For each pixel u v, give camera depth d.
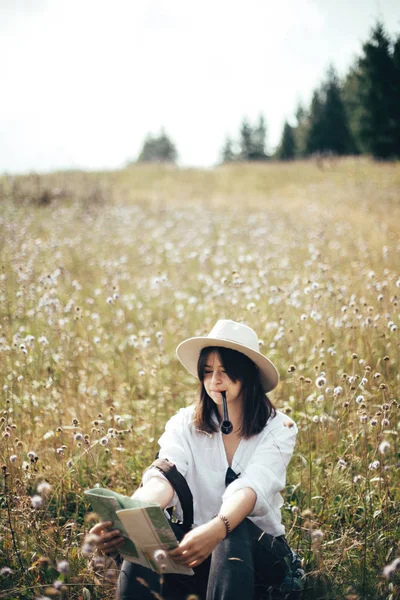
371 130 35.09
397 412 3.96
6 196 17.58
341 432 3.93
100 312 7.02
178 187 25.88
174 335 6.21
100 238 12.23
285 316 5.87
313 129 46.78
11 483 3.22
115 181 26.33
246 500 2.44
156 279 6.57
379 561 2.82
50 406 4.19
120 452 3.73
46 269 7.56
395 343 4.87
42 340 4.78
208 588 2.25
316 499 3.42
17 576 2.78
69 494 3.53
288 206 18.52
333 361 4.85
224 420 2.68
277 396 4.63
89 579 2.70
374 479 3.17
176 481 2.62
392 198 18.78
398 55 34.22
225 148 75.25
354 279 7.47
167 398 4.81
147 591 2.32
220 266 9.28
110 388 4.85
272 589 2.51
